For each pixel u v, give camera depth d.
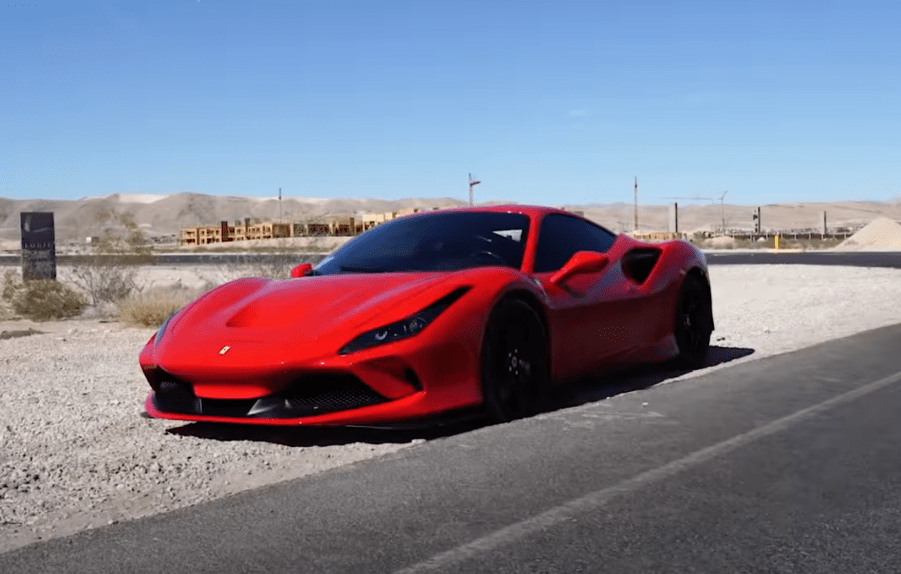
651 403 4.60
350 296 4.31
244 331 4.17
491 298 4.25
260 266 15.42
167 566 2.42
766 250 46.94
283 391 3.98
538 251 5.00
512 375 4.43
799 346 7.14
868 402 4.57
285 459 3.81
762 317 9.70
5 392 6.05
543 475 3.22
